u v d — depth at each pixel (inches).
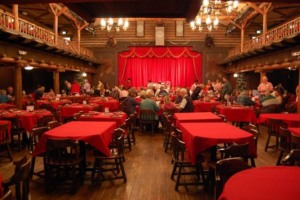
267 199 71.3
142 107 329.7
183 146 160.1
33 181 177.9
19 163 103.5
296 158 121.6
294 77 679.1
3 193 97.6
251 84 701.3
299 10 582.2
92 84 791.1
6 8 536.4
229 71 739.4
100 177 177.0
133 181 180.2
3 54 365.1
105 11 175.3
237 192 75.6
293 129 185.2
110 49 784.3
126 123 226.4
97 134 163.8
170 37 778.8
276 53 465.7
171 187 170.1
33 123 253.1
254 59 568.7
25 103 451.8
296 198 72.0
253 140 155.9
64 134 163.5
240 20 641.6
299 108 356.8
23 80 709.9
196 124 198.2
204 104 396.5
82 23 675.4
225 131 170.2
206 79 776.3
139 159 230.8
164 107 327.0
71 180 178.9
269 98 330.6
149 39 780.0
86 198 154.5
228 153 133.2
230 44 773.3
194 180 180.9
